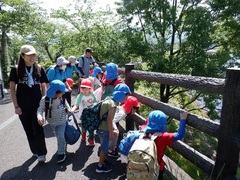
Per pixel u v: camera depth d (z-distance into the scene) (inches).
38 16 740.7
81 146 157.8
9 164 134.9
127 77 177.5
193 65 388.5
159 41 441.4
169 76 121.3
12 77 122.5
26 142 167.6
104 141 119.8
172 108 118.6
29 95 125.3
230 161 87.8
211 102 404.2
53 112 127.5
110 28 621.3
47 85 136.9
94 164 133.4
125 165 132.4
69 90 213.6
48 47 906.7
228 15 410.6
